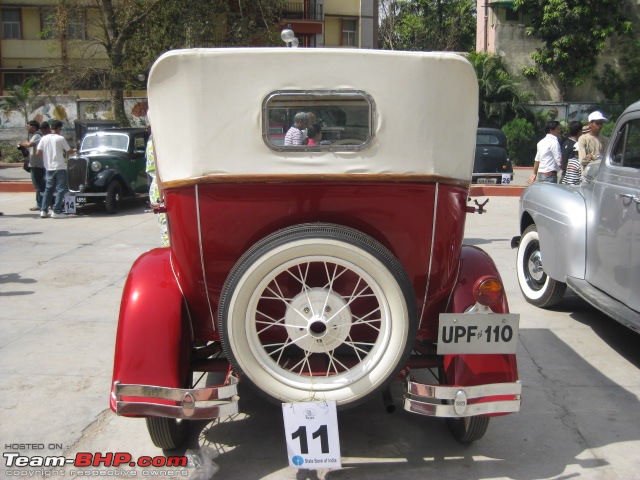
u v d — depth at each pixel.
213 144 2.88
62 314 5.67
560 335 5.22
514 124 24.06
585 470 3.23
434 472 3.20
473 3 36.62
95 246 8.56
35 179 11.45
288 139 2.92
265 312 3.16
